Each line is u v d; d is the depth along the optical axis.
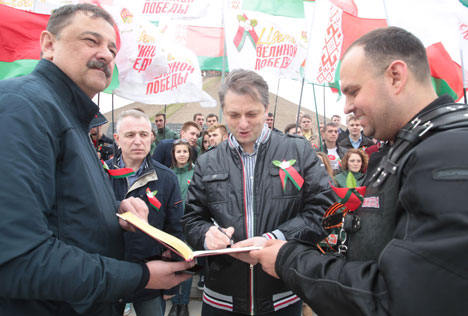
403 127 0.90
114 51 1.24
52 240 0.91
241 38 4.58
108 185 1.26
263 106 1.62
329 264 0.88
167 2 4.93
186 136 5.04
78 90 1.14
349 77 0.97
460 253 0.61
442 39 3.80
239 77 1.58
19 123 0.88
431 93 0.92
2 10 2.99
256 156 1.70
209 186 1.72
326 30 3.69
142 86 3.83
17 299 0.94
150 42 3.80
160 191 2.41
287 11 5.54
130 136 2.38
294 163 1.67
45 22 3.16
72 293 0.88
